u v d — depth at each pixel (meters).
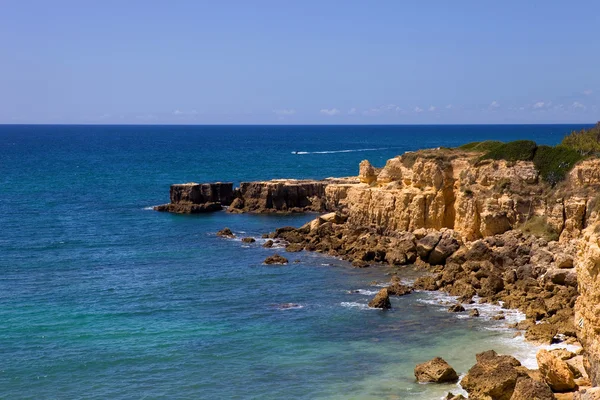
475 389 44.44
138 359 53.16
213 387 47.91
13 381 49.03
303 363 52.03
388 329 59.41
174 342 56.84
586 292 38.25
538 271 70.50
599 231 38.72
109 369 51.25
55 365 51.91
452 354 52.94
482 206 83.38
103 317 63.62
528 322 58.69
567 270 66.44
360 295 70.50
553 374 42.66
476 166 86.81
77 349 55.22
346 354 53.69
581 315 39.53
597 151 81.81
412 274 78.88
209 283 76.12
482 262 75.62
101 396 46.62
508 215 81.62
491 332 57.66
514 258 75.31
